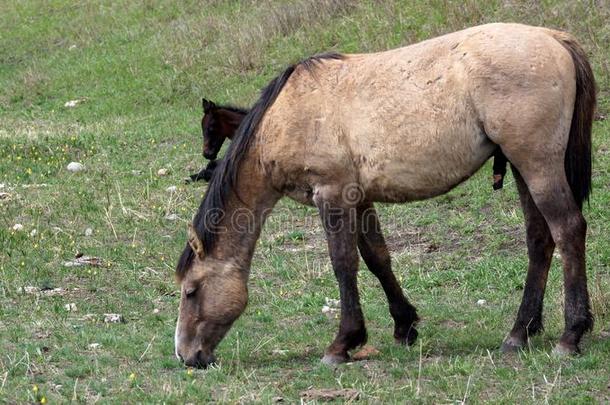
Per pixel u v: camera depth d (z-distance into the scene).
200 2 32.78
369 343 11.32
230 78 26.44
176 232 16.31
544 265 10.36
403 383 9.50
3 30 36.66
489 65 9.57
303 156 10.36
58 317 12.21
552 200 9.58
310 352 11.02
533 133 9.48
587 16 22.20
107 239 15.97
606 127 18.64
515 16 23.11
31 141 22.44
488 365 9.88
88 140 22.58
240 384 9.53
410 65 10.00
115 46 31.70
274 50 26.92
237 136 10.73
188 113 24.84
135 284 13.84
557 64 9.55
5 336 11.27
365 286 13.80
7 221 16.64
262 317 12.52
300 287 13.89
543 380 9.34
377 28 25.42
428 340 11.19
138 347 11.10
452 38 9.95
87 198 17.94
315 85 10.38
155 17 33.03
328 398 9.08
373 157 10.10
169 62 28.61
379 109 10.02
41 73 30.95
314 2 27.91
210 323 10.55
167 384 9.46
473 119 9.70
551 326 11.18
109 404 8.92
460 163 9.91
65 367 10.22
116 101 27.09
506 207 16.31
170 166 20.30
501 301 12.86
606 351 10.05
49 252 14.99
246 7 31.03
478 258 14.58
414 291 13.57
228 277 10.65
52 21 36.31
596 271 13.42
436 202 16.95
